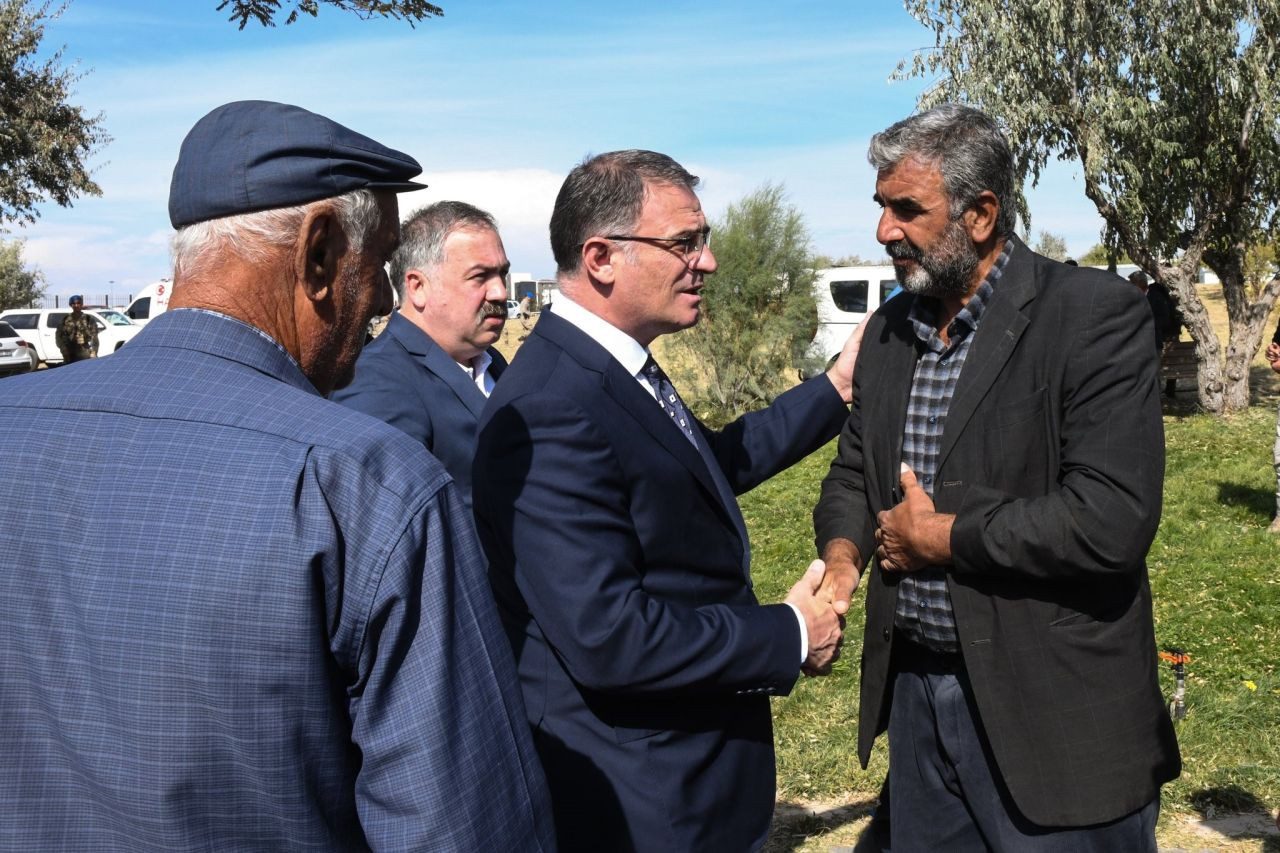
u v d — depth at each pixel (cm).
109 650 119
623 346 216
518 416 199
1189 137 1464
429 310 333
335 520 122
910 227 221
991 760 231
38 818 124
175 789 118
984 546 211
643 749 203
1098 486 204
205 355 130
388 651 123
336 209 135
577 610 190
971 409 221
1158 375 216
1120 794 214
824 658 221
